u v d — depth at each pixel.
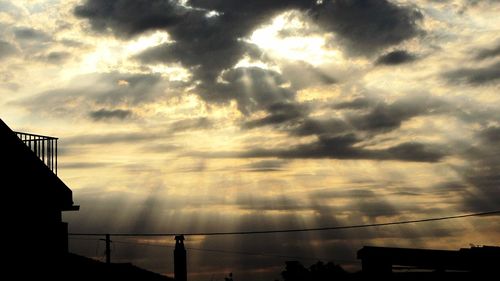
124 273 30.67
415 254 24.14
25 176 20.50
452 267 23.81
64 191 22.12
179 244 30.72
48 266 21.39
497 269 23.38
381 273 24.33
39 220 21.17
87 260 30.22
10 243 19.88
